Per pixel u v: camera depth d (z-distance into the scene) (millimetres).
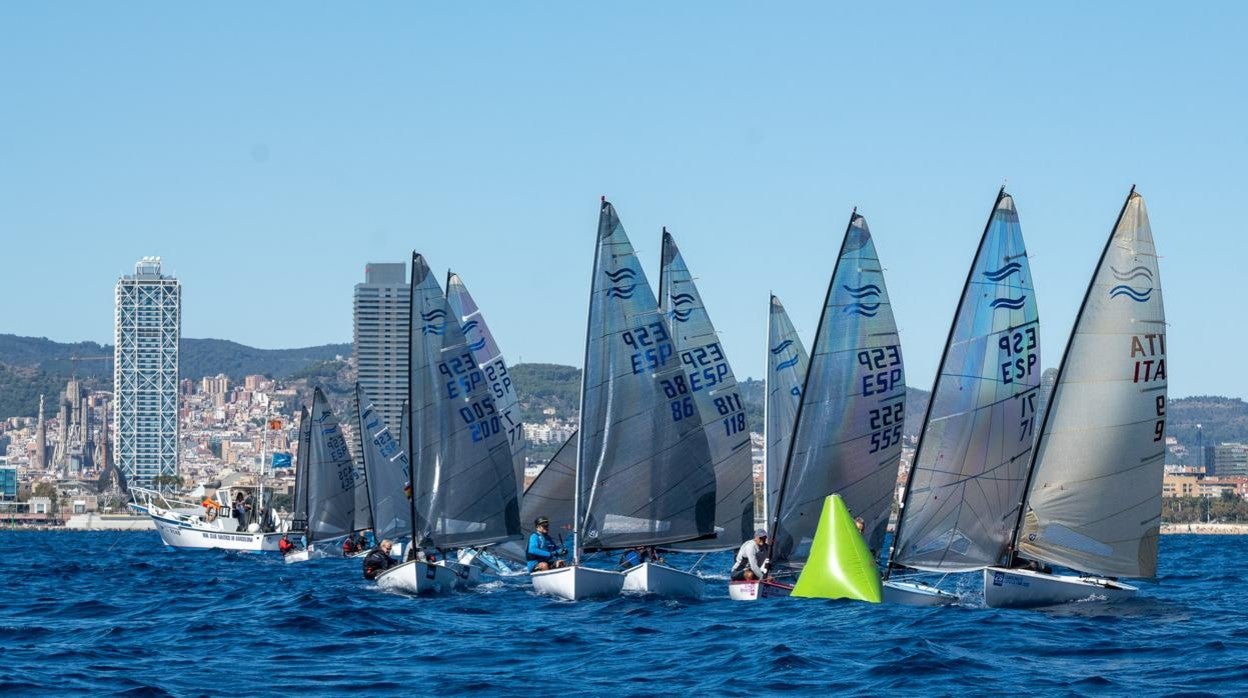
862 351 80375
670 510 80875
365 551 164500
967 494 73688
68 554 197875
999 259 73562
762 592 78938
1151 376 72750
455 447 89312
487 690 51844
